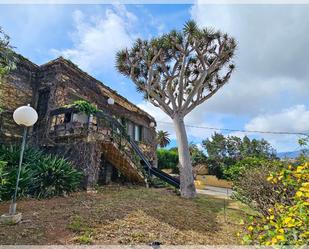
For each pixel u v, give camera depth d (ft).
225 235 17.63
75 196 23.94
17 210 17.93
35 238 13.20
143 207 21.47
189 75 37.11
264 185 17.16
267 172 18.15
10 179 21.01
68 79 37.58
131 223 16.87
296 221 7.37
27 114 17.57
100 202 21.93
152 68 33.35
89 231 14.61
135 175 37.06
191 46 32.12
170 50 34.55
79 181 26.81
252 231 9.24
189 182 31.40
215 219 22.02
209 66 34.12
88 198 23.47
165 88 36.06
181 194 31.17
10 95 32.42
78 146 30.12
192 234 17.02
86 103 31.91
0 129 30.50
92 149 28.86
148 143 58.23
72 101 38.14
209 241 15.97
